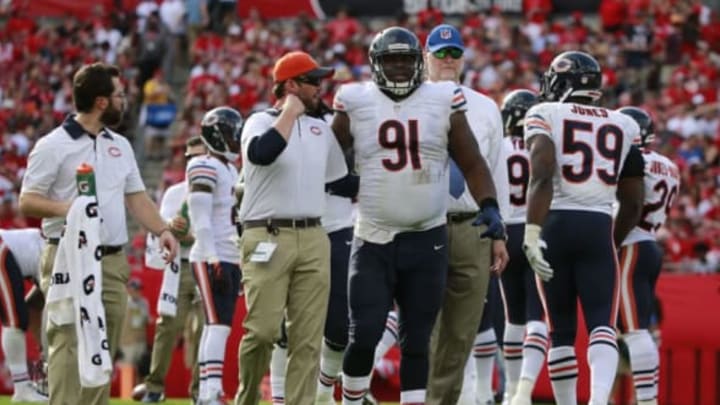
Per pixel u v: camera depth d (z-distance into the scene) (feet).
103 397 101.35
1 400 150.30
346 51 312.91
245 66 311.88
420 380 104.68
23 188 102.83
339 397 170.60
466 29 308.60
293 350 108.88
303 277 108.78
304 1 329.11
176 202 153.07
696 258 232.53
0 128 313.53
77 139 103.40
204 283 134.51
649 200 128.06
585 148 109.50
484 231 108.99
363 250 104.17
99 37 332.19
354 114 103.76
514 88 292.61
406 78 102.42
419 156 102.83
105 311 103.65
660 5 305.12
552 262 109.81
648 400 126.82
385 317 104.06
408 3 323.78
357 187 110.32
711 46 301.02
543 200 107.34
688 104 282.97
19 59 331.77
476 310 112.98
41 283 105.40
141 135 303.89
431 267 104.12
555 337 111.04
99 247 99.09
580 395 181.57
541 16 312.29
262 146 105.19
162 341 152.66
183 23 328.08
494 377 173.37
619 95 291.58
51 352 102.12
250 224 109.19
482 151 115.44
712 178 260.01
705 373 185.57
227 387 189.67
